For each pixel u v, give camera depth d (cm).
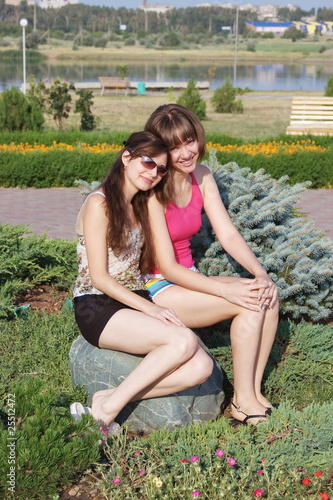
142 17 16250
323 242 429
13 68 6094
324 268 412
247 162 1048
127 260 332
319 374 374
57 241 545
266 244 427
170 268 338
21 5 15750
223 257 408
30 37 10725
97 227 321
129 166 320
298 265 413
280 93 3241
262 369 342
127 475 282
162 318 311
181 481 275
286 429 309
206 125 2020
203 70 6034
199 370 306
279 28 17238
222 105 2422
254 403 333
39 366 370
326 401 354
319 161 1054
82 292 334
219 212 366
